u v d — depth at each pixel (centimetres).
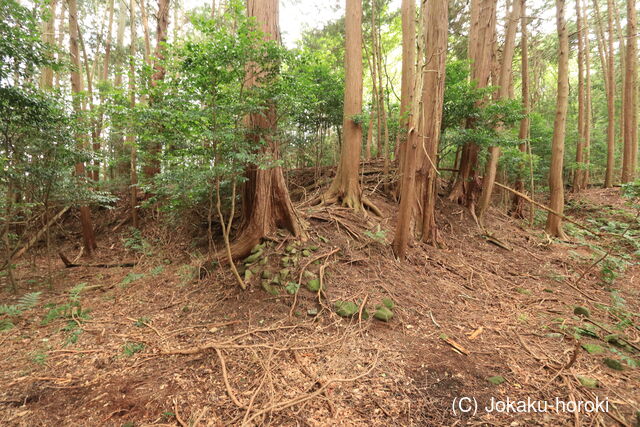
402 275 487
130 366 298
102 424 226
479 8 935
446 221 774
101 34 1240
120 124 475
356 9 679
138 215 891
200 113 359
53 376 284
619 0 1482
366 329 358
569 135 1365
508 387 267
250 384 267
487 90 666
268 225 515
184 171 407
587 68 1320
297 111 452
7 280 596
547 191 1255
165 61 374
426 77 611
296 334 347
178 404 244
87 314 423
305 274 438
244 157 377
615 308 438
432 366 296
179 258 644
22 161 485
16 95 409
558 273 592
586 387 264
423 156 643
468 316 408
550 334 359
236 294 429
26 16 417
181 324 383
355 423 225
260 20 489
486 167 820
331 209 653
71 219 928
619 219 892
